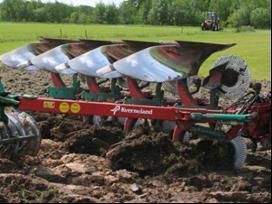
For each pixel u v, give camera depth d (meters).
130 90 10.38
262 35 40.09
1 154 8.29
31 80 18.69
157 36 42.31
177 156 8.08
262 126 8.05
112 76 11.27
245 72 9.48
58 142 9.78
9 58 13.89
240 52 26.86
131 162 8.11
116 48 11.80
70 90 12.45
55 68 12.30
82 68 11.67
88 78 11.94
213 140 8.29
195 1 70.94
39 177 7.77
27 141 8.45
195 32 48.03
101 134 9.54
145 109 8.23
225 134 8.20
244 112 8.11
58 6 87.00
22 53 14.02
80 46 13.11
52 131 10.19
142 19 77.69
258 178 7.78
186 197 7.04
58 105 8.45
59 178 7.75
